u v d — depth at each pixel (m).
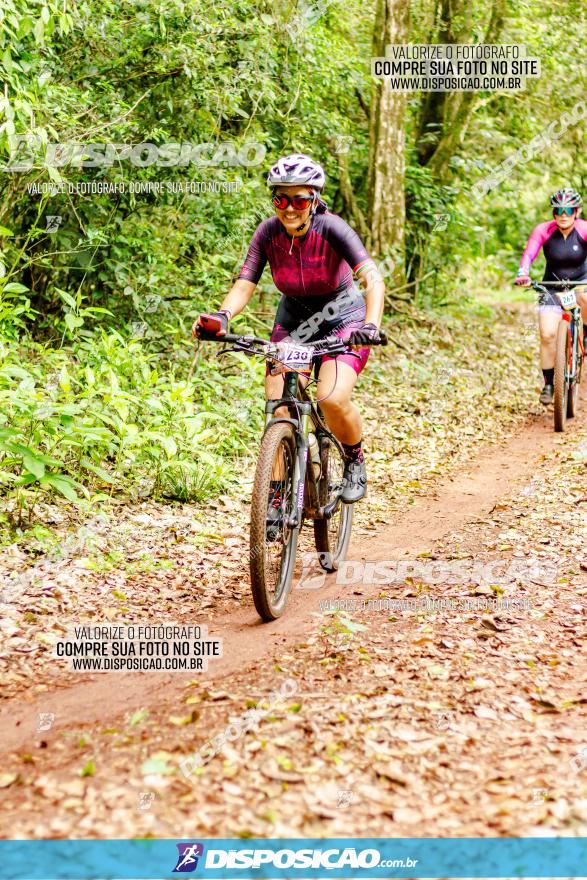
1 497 5.31
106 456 6.23
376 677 3.40
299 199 4.05
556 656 3.61
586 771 2.77
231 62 8.47
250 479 6.57
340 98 12.60
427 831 2.49
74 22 6.99
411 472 7.22
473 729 3.02
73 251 7.38
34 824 2.45
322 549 4.78
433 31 13.68
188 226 8.63
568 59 14.18
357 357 4.45
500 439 8.43
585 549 4.97
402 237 12.66
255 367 7.60
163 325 8.06
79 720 3.08
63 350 6.97
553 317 8.73
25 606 4.05
